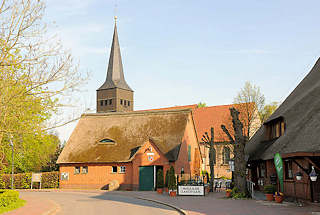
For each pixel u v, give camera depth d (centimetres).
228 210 1895
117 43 8950
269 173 2962
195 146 4894
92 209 2103
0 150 2483
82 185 4309
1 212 1959
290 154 2055
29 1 1784
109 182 4156
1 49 1748
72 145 4566
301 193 2261
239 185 2681
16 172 5428
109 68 8856
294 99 3086
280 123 2966
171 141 4112
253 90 5447
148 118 4550
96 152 4341
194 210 1934
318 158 1961
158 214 1847
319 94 2631
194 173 4697
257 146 3559
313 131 2141
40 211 1988
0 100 1788
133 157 4006
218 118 6512
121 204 2398
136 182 3956
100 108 8756
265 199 2470
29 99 1828
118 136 4444
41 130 1866
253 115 5356
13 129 1869
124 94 8788
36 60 1770
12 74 1817
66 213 1927
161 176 3425
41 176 4581
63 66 1797
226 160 5875
